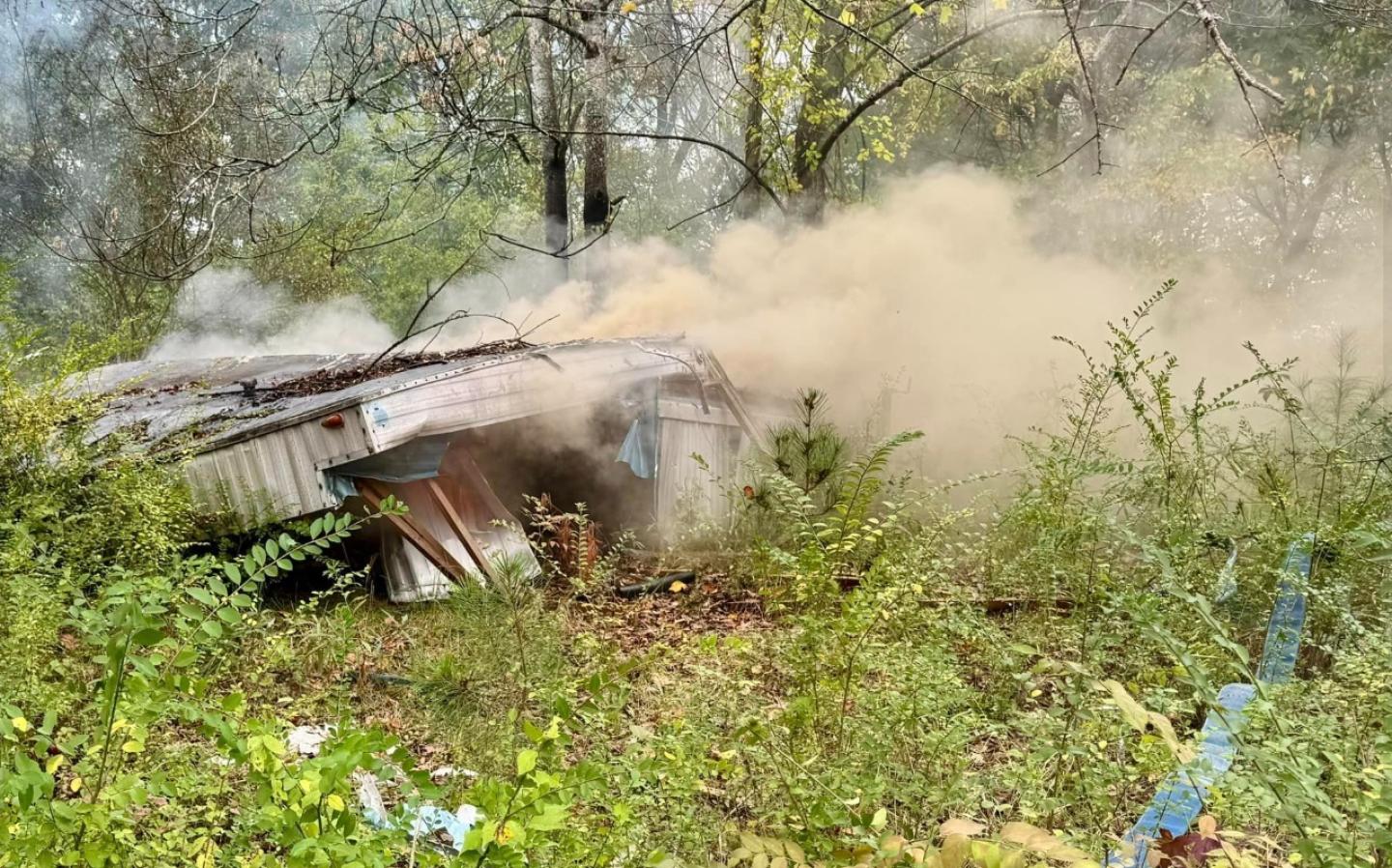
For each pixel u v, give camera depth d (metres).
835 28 18.39
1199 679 2.90
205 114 13.19
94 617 2.94
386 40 13.74
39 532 7.45
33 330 8.64
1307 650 5.88
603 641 7.44
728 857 3.73
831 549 5.34
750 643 5.66
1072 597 6.23
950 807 4.08
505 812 2.55
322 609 8.97
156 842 3.39
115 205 19.09
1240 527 6.73
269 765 2.63
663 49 17.39
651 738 4.09
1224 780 3.23
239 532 9.40
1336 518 6.32
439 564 9.73
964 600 5.80
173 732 4.60
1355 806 3.00
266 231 17.67
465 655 6.58
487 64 14.36
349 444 9.42
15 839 2.57
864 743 4.10
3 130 20.81
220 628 2.88
